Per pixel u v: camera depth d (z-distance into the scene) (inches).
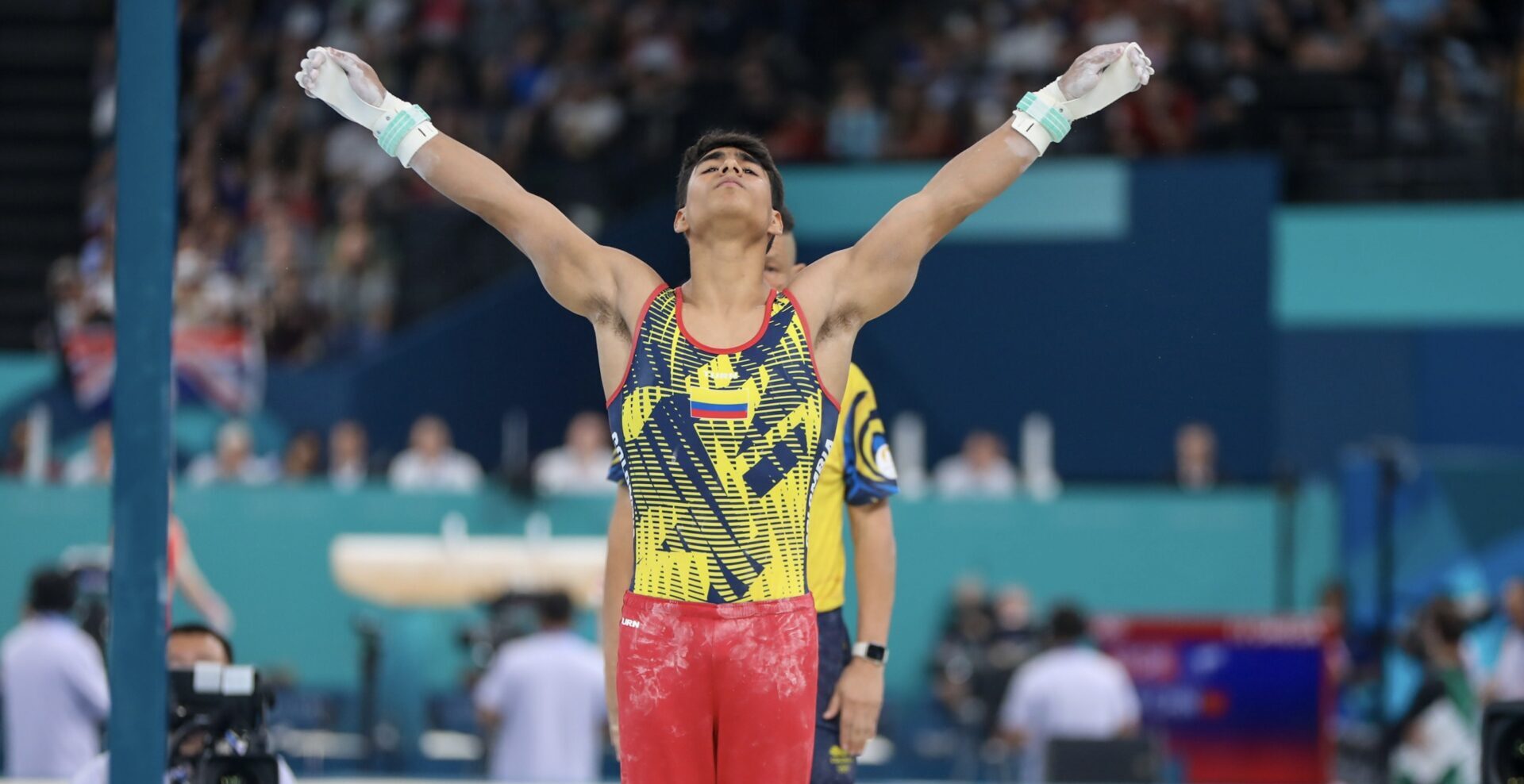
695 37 841.5
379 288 692.7
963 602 495.2
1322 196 756.6
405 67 820.6
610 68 811.4
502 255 698.2
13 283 804.0
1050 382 653.3
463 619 514.9
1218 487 523.8
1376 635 514.0
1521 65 761.6
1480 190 741.9
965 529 521.0
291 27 833.5
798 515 166.4
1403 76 781.3
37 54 863.1
